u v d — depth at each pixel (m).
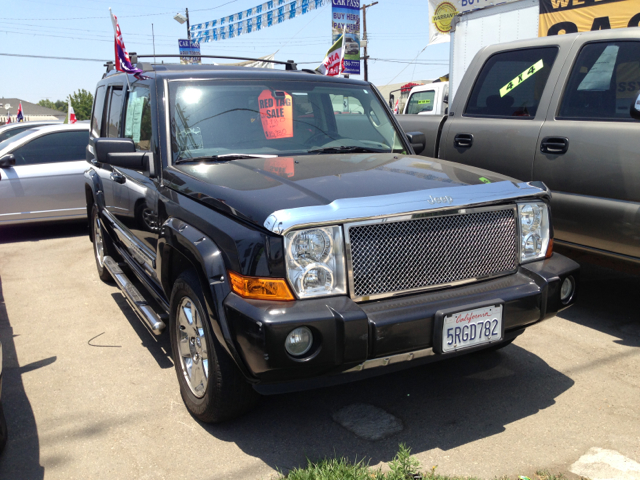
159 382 3.36
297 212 2.27
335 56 4.36
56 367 3.60
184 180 2.93
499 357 3.57
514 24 6.92
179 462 2.55
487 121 4.62
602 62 3.92
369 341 2.31
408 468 2.36
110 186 4.47
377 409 2.98
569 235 3.99
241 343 2.27
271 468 2.49
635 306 4.40
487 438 2.68
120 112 4.33
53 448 2.69
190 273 2.78
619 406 2.93
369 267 2.41
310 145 3.52
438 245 2.56
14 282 5.61
